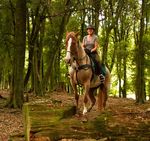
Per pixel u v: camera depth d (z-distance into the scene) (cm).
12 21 2353
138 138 753
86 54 1076
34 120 812
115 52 3203
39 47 2891
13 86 1948
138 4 2869
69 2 2384
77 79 1080
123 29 3525
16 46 1953
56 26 2956
